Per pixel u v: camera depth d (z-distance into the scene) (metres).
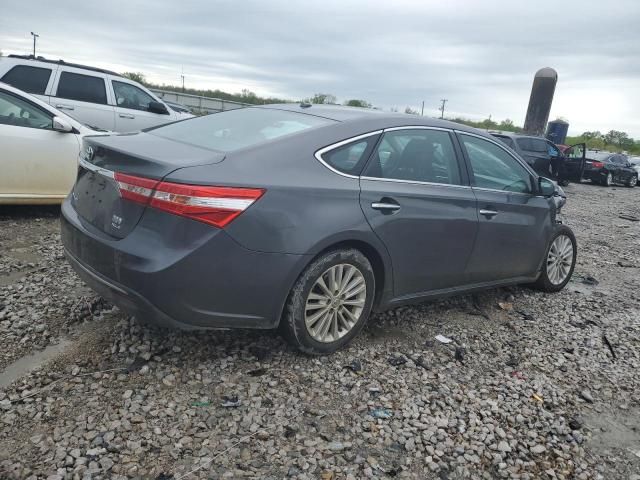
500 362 3.85
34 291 4.11
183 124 4.03
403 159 3.80
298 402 3.04
